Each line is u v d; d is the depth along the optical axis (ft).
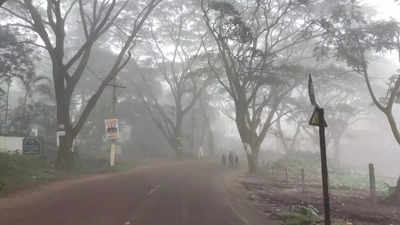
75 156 90.84
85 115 85.25
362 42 66.90
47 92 134.82
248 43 92.58
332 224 33.58
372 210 43.52
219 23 90.43
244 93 102.94
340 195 60.49
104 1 89.35
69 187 54.39
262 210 39.88
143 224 30.45
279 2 100.73
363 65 64.80
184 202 42.55
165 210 36.99
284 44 122.31
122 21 123.75
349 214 39.68
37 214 33.45
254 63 104.78
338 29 71.67
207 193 51.96
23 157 71.31
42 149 91.15
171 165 118.83
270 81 95.45
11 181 52.11
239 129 104.99
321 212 40.04
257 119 112.57
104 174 80.12
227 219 33.63
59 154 81.10
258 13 103.35
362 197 58.59
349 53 67.36
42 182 58.13
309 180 94.12
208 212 36.78
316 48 77.30
